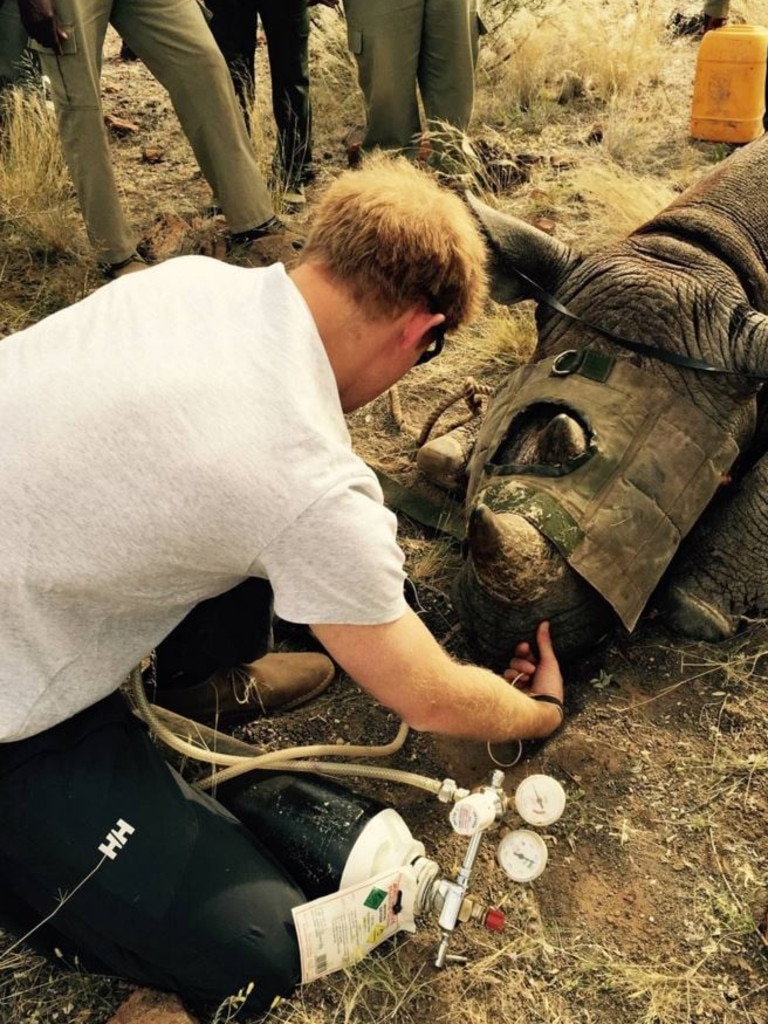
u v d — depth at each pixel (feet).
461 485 12.02
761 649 10.39
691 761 9.55
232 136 16.25
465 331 15.17
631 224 16.72
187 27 15.28
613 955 8.25
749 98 19.89
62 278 16.55
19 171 17.76
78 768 7.45
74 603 7.06
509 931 8.43
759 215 11.31
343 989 8.06
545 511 8.46
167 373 6.67
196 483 6.53
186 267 7.44
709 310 9.91
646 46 23.07
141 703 8.70
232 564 6.95
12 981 8.20
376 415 13.92
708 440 9.53
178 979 7.66
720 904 8.46
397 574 6.98
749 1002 7.93
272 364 6.74
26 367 7.00
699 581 10.46
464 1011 7.97
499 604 8.82
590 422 9.02
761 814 9.11
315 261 7.20
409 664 7.20
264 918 7.60
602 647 10.53
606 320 9.91
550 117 21.63
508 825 9.14
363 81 18.17
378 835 8.11
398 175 7.49
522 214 18.08
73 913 7.48
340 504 6.63
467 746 9.77
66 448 6.63
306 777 8.64
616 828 9.08
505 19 22.27
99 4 14.73
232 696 9.82
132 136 21.33
